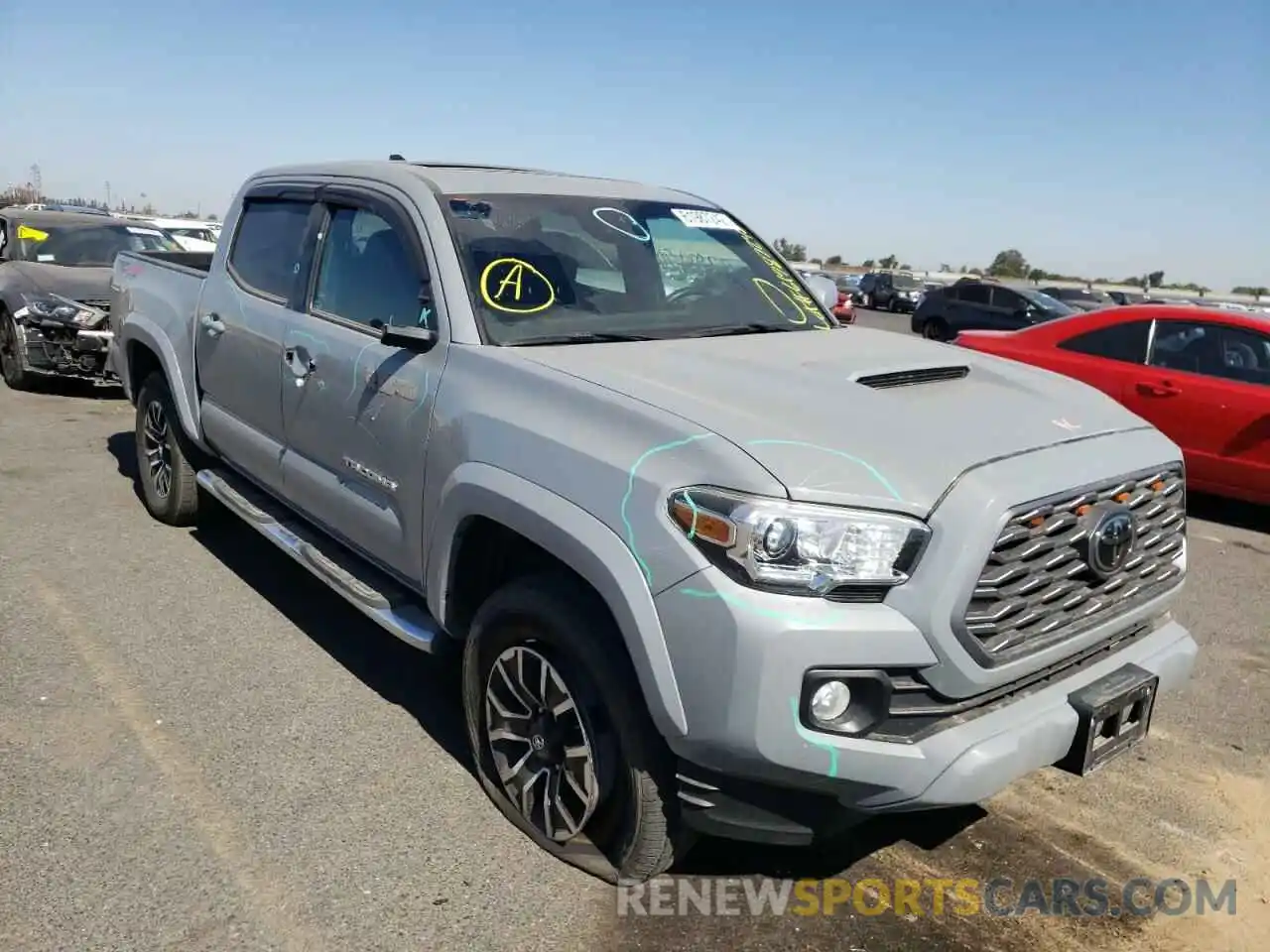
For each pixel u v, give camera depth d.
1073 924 2.90
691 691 2.42
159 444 5.82
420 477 3.29
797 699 2.34
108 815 3.15
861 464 2.49
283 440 4.27
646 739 2.65
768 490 2.38
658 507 2.50
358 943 2.67
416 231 3.63
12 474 6.84
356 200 4.04
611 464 2.64
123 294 6.00
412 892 2.88
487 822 3.21
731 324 3.88
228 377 4.71
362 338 3.71
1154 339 7.89
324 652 4.38
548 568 3.01
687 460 2.52
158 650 4.31
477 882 2.93
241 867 2.94
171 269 5.63
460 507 3.04
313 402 3.93
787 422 2.65
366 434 3.58
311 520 4.23
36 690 3.89
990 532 2.42
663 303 3.85
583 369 3.02
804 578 2.35
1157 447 3.03
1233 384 7.41
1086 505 2.71
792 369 3.12
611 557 2.56
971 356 3.68
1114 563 2.75
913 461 2.53
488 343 3.28
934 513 2.42
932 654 2.41
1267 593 5.93
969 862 3.17
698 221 4.43
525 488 2.81
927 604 2.39
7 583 4.90
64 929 2.66
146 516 6.06
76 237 10.70
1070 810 3.50
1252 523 7.60
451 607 3.26
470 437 3.05
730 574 2.38
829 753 2.37
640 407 2.73
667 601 2.45
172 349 5.27
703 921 2.82
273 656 4.31
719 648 2.36
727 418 2.64
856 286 41.62
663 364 3.14
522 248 3.63
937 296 23.80
